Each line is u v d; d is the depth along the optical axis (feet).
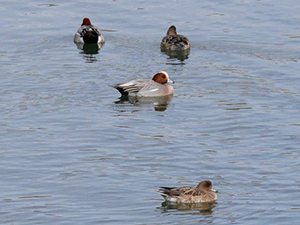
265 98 94.94
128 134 84.02
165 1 136.77
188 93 98.12
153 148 79.71
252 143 80.79
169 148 79.61
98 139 82.58
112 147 80.28
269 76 103.09
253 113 89.76
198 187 69.05
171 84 101.24
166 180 72.13
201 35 121.39
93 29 119.55
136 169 74.59
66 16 131.13
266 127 85.25
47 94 97.45
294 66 106.73
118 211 66.23
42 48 116.67
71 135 83.76
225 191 69.92
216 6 133.59
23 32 123.34
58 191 70.03
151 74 105.91
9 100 94.94
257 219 64.69
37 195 69.21
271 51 113.50
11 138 82.79
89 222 64.18
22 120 88.43
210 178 72.59
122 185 71.10
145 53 114.83
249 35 120.67
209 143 81.00
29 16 130.72
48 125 86.94
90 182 71.72
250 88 98.73
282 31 121.90
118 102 95.45
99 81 102.78
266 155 77.66
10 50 115.44
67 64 109.70
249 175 73.05
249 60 109.81
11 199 68.39
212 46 116.57
